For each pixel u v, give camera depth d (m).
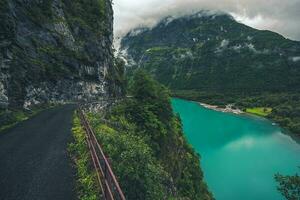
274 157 98.44
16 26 42.00
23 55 43.28
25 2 49.38
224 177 80.44
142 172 19.95
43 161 19.16
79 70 67.44
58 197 14.58
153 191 19.66
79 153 20.70
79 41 71.62
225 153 102.00
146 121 47.53
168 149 52.75
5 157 19.50
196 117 172.88
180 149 61.69
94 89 76.06
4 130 27.84
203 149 106.88
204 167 87.94
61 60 58.66
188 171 61.97
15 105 37.34
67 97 59.44
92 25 82.69
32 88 43.88
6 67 35.88
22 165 18.27
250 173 83.31
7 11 36.66
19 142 23.25
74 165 18.75
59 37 60.38
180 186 54.56
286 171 85.25
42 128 28.81
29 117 36.34
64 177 16.91
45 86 49.50
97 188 15.06
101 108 47.31
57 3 65.12
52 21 59.34
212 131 136.38
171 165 52.22
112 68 95.81
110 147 21.77
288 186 26.41
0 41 34.97
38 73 46.88
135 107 49.16
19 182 15.86
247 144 114.81
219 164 90.62
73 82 63.19
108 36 94.19
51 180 16.38
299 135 133.88
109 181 12.77
